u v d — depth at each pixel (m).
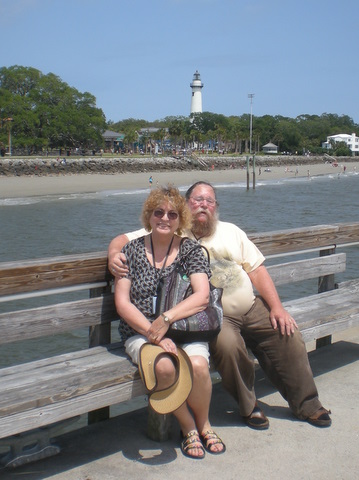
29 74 93.31
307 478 2.76
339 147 158.62
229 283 3.30
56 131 89.75
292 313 3.80
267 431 3.22
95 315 3.18
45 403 2.55
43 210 33.88
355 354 4.55
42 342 8.20
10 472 2.77
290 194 49.97
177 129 123.19
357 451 3.02
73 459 2.90
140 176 71.75
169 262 3.07
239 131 134.50
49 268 2.96
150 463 2.86
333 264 4.48
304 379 3.30
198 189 3.43
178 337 2.93
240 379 3.20
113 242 3.23
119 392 2.80
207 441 3.00
